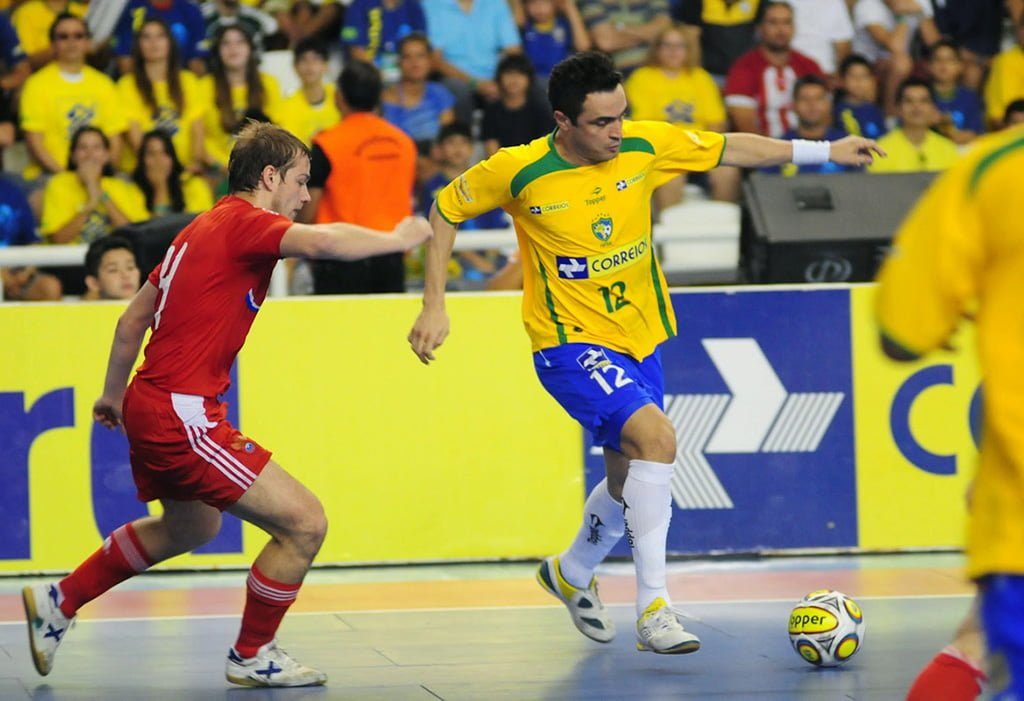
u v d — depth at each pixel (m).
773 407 24.11
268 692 15.77
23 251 24.45
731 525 24.14
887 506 24.30
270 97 31.03
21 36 32.66
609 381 16.80
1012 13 35.66
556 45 33.66
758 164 17.42
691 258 29.95
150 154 29.09
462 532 23.97
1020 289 8.95
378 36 32.75
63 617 16.48
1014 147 8.97
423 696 15.43
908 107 31.25
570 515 24.03
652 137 16.98
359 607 20.80
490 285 26.19
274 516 15.75
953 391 24.25
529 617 19.92
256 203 15.97
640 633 16.52
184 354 15.56
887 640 17.95
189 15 32.97
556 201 16.75
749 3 34.28
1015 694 8.88
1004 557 8.91
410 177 26.12
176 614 20.52
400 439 23.84
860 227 24.34
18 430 23.52
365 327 23.77
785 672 16.33
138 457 15.87
